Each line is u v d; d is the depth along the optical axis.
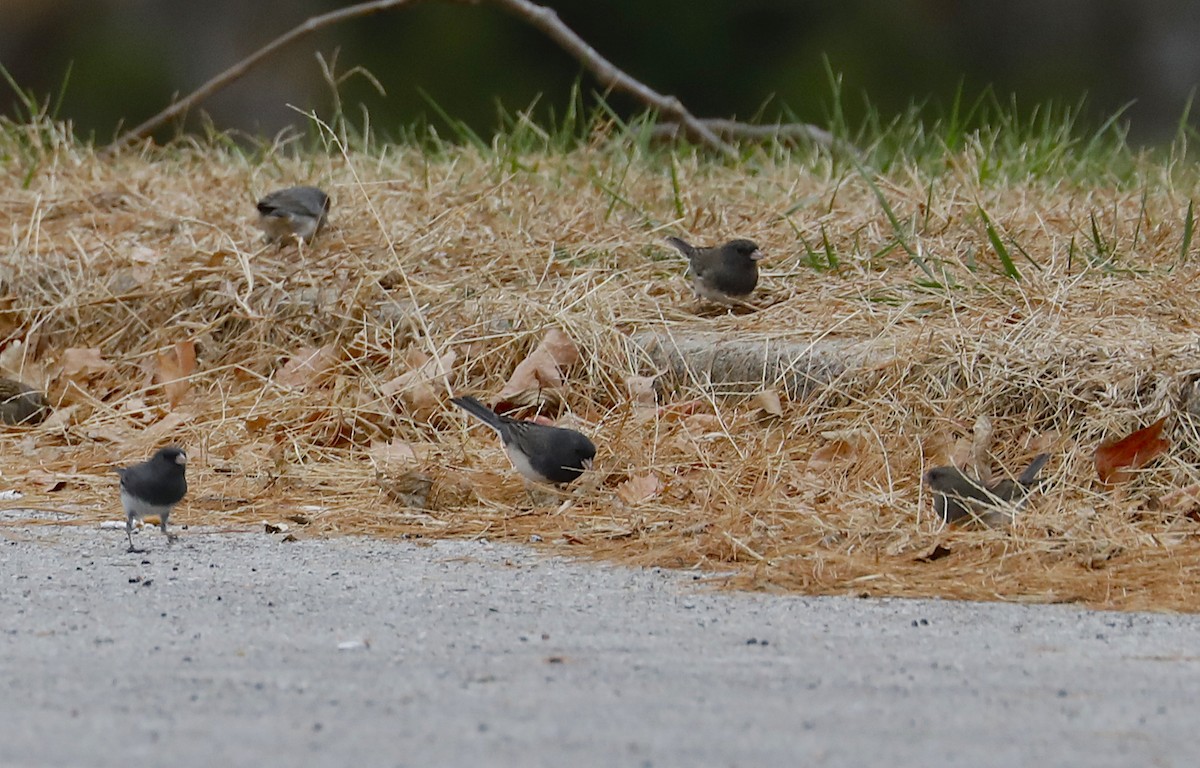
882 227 14.79
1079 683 6.66
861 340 12.26
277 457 11.80
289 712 6.09
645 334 12.91
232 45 38.56
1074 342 11.41
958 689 6.54
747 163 17.78
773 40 39.44
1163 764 5.56
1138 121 38.31
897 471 10.91
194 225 15.69
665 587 8.73
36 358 14.26
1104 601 8.45
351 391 12.89
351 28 38.62
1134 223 14.61
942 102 37.75
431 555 9.60
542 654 7.10
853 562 9.21
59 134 18.94
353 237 14.86
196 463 12.03
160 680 6.58
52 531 10.28
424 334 13.33
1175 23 38.44
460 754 5.56
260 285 14.22
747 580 8.86
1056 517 9.81
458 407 12.47
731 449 11.52
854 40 38.97
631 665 6.90
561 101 38.66
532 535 10.16
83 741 5.68
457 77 38.34
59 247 15.33
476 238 14.67
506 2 19.75
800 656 7.12
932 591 8.66
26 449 12.58
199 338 13.93
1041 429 11.08
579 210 15.45
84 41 39.00
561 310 13.10
